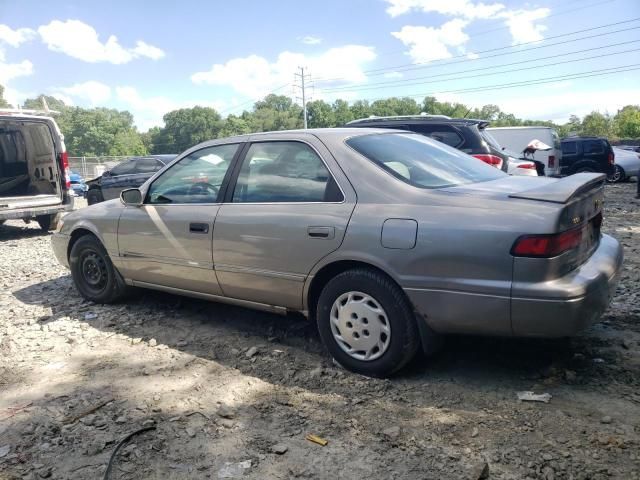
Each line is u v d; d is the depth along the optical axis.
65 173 10.28
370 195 3.37
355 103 102.69
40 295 5.71
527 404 3.02
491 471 2.46
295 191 3.70
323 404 3.13
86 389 3.43
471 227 2.96
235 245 3.89
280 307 3.84
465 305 2.99
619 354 3.57
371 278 3.28
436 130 8.57
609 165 18.25
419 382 3.33
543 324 2.85
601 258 3.25
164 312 4.92
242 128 102.50
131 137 105.12
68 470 2.59
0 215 9.35
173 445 2.77
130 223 4.64
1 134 10.60
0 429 2.98
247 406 3.15
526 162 9.35
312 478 2.47
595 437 2.66
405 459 2.57
